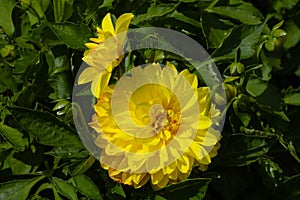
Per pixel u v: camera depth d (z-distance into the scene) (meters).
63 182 0.75
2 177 0.76
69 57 0.78
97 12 0.79
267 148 0.76
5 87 0.77
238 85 0.78
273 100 0.78
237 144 0.76
